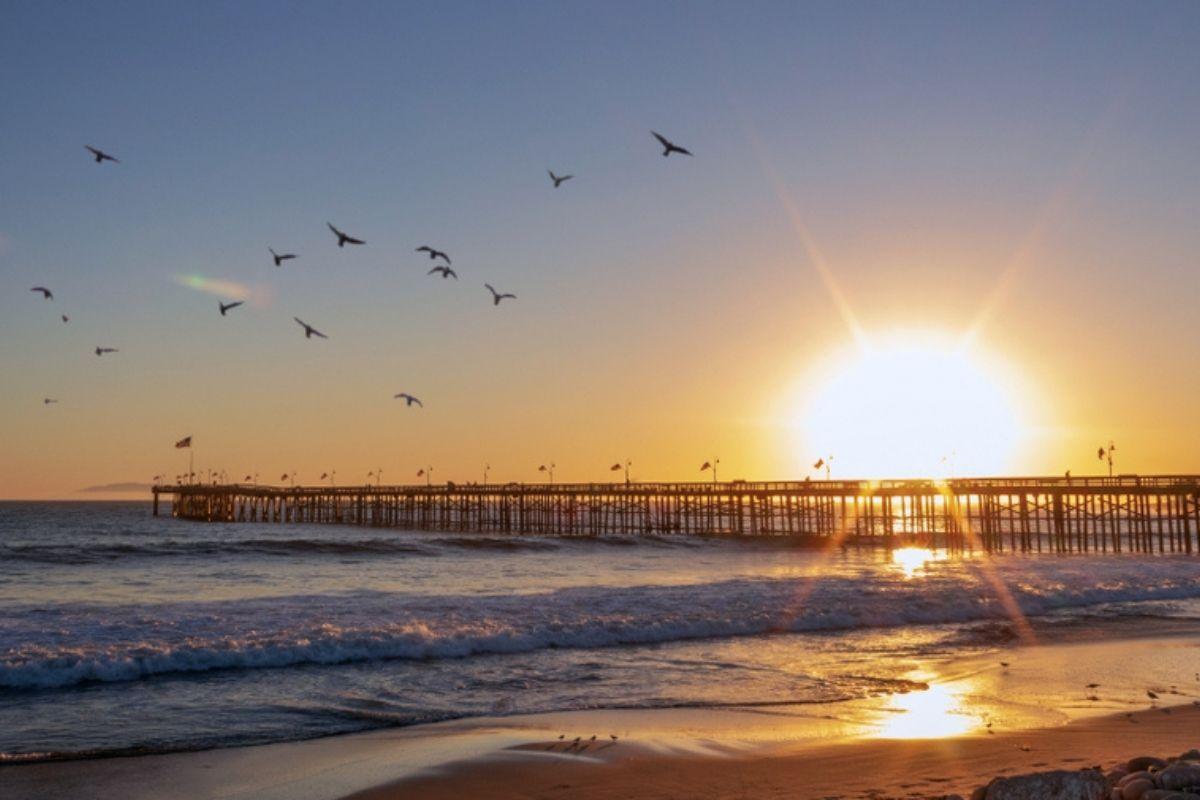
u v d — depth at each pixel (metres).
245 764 12.66
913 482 68.88
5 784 11.82
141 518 159.00
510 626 22.95
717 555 63.69
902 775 11.86
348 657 19.91
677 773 12.05
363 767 12.45
